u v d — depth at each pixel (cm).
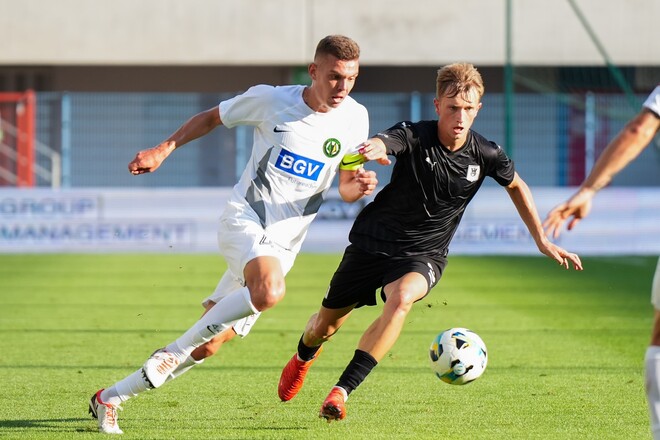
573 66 8400
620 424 1862
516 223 6412
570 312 3681
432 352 1858
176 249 6462
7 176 7556
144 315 3594
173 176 7681
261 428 1814
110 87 8725
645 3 8388
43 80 8700
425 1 8438
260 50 8469
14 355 2703
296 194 1836
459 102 1752
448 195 1822
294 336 3094
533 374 2416
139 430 1788
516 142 7506
